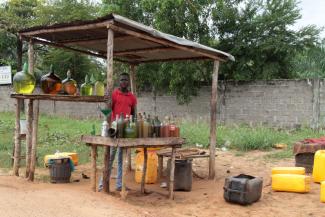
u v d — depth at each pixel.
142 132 6.43
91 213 5.13
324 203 6.70
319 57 23.31
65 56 22.05
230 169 9.72
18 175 7.75
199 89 18.19
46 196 5.63
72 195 5.82
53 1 22.81
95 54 9.15
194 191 7.60
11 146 11.98
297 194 7.31
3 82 16.78
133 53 8.99
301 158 9.02
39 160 10.00
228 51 18.19
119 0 18.41
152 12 17.84
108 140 6.12
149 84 19.31
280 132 15.16
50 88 7.18
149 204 6.52
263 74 17.56
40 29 7.20
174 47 8.03
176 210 6.21
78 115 21.48
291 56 18.20
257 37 17.88
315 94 15.80
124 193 6.30
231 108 17.62
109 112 6.34
